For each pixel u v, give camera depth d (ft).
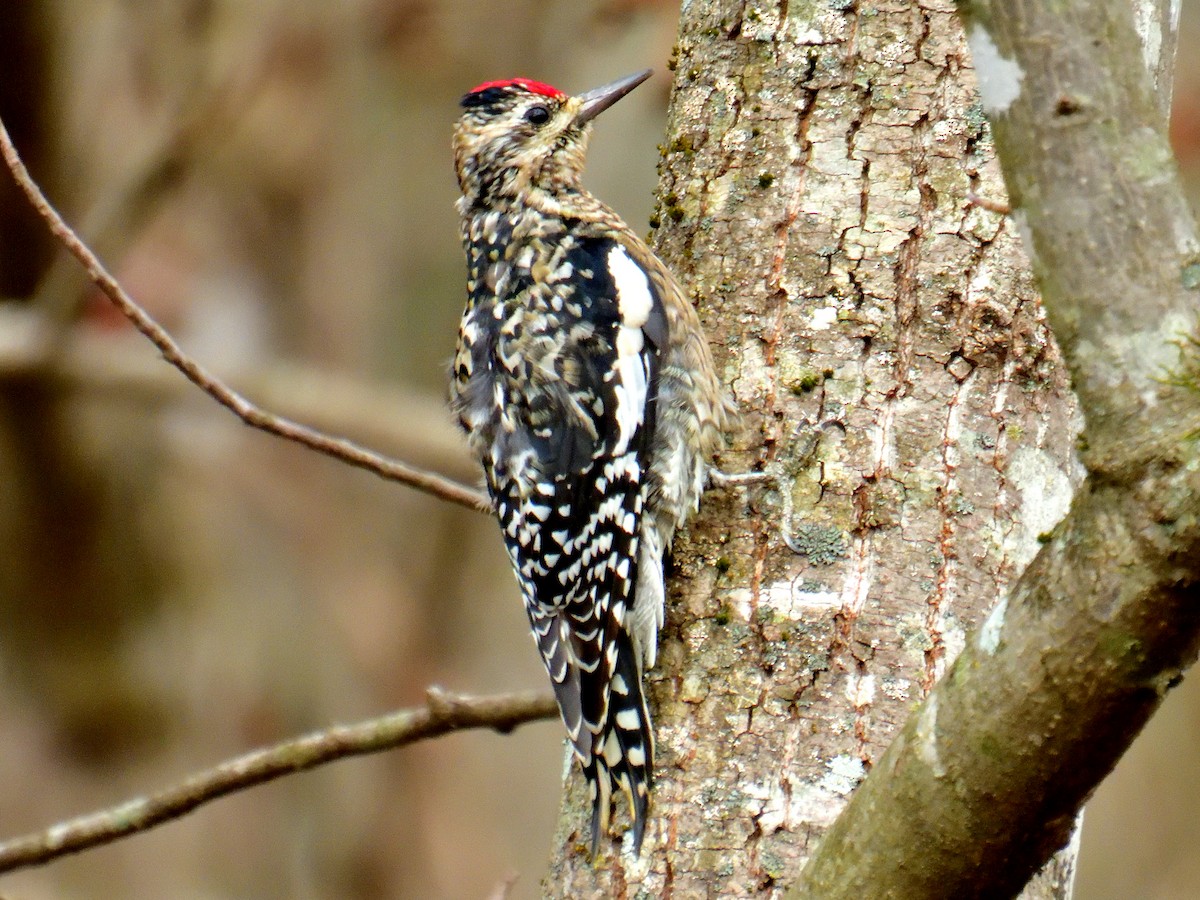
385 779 61.52
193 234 62.08
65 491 58.70
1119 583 15.99
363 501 62.49
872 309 23.59
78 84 59.77
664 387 25.88
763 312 24.20
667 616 23.73
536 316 29.84
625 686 23.58
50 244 60.03
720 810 22.12
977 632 17.35
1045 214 16.63
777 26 24.86
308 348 63.36
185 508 59.88
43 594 58.13
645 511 25.32
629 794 22.67
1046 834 17.16
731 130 24.99
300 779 59.67
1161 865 66.95
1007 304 23.31
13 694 57.41
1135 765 68.54
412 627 62.54
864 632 22.40
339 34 63.67
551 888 23.70
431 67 64.39
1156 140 16.46
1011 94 16.87
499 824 62.49
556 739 64.49
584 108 33.58
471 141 33.30
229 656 59.26
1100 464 16.15
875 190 23.90
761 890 21.62
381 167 64.90
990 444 23.04
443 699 28.43
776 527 23.27
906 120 23.97
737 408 24.00
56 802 56.29
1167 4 24.08
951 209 23.65
